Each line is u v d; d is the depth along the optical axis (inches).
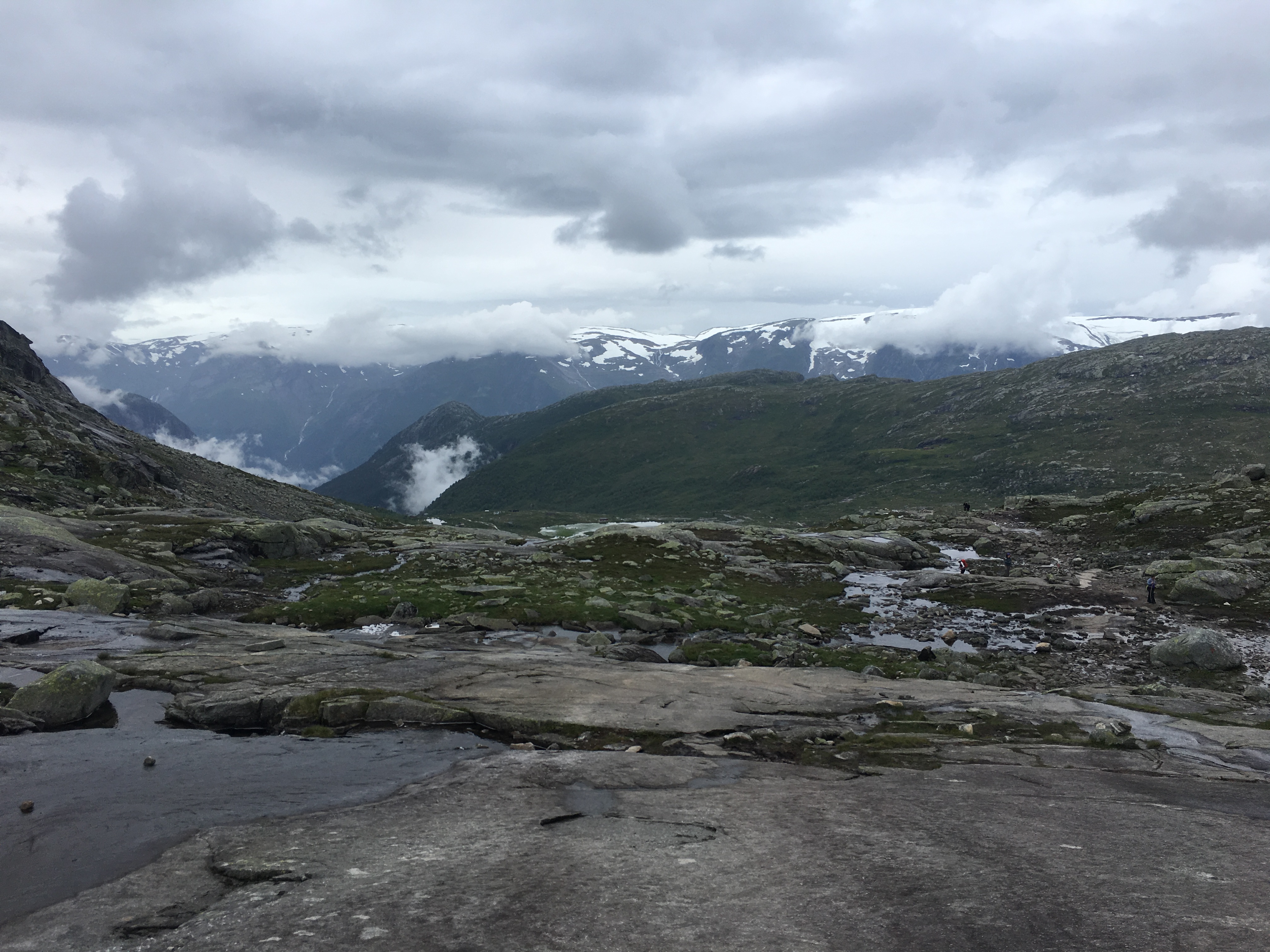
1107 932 322.3
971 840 455.2
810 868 408.8
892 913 348.5
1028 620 1834.4
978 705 902.4
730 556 2842.0
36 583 1624.0
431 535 3855.8
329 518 5782.5
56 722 790.5
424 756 695.1
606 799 554.6
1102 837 460.1
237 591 1943.9
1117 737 742.5
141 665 997.8
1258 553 2463.1
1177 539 2965.1
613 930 334.3
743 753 711.1
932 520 4360.2
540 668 1068.5
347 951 320.5
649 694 914.1
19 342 5989.2
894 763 673.0
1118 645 1571.1
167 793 585.3
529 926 341.1
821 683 1006.4
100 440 4566.9
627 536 3019.2
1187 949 303.3
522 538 4101.9
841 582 2541.8
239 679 948.0
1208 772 645.9
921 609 2034.9
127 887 409.4
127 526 2507.4
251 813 540.1
